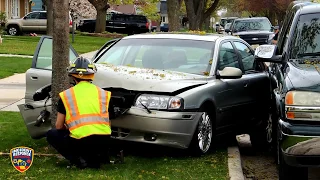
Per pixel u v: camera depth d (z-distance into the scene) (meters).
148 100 6.71
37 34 38.50
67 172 6.10
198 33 8.56
